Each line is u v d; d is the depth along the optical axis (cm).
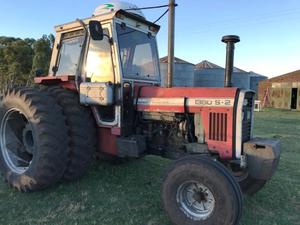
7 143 437
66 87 440
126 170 484
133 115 404
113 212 342
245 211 355
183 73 2344
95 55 405
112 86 386
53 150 378
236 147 334
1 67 2892
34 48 2894
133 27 418
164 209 317
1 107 429
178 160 313
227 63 371
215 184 286
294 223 330
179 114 372
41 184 384
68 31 439
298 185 443
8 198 379
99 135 425
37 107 385
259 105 1967
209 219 291
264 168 320
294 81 2230
